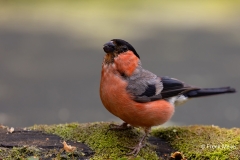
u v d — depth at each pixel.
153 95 9.05
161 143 9.23
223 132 9.36
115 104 8.85
